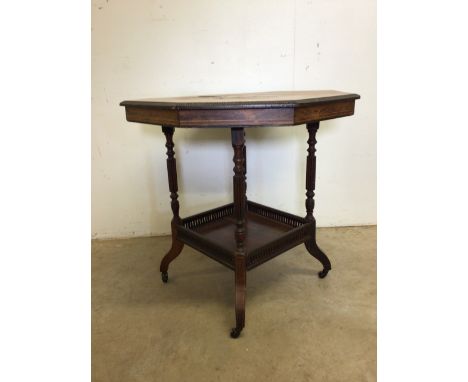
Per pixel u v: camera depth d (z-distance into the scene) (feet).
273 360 3.70
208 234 4.90
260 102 3.31
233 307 4.59
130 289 5.04
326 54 5.57
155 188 6.28
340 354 3.76
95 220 6.41
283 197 6.43
